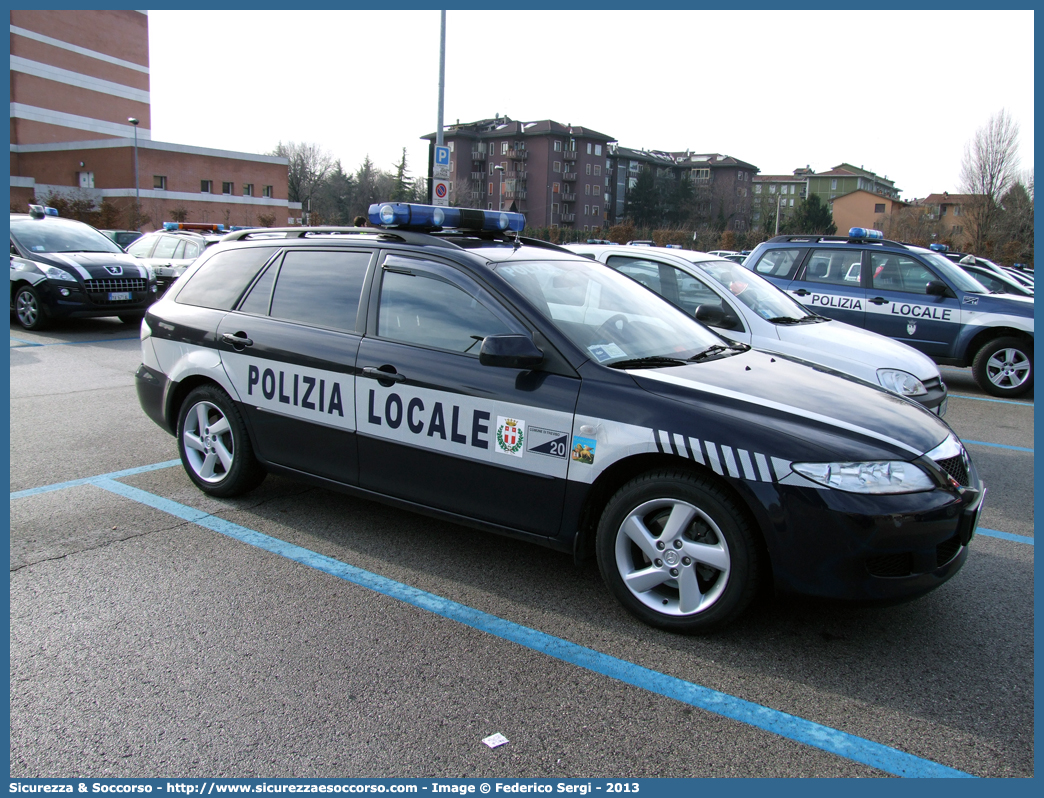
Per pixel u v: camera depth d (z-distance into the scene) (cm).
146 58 6719
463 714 250
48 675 266
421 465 352
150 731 238
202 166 5369
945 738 244
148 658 278
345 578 349
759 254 1001
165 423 466
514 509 329
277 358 400
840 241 948
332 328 386
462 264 353
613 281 415
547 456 316
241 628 302
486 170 8394
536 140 8088
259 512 429
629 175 9244
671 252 632
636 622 314
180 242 1440
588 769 226
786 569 277
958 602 340
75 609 314
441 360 346
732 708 257
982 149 4397
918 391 526
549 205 8169
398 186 8231
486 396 329
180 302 459
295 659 280
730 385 316
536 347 319
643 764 229
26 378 804
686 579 297
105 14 6231
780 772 227
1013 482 534
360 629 303
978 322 871
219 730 239
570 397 312
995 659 291
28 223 1195
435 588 341
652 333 371
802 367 371
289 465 407
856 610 329
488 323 340
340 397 376
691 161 10019
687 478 291
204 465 447
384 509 441
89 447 554
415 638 297
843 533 269
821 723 250
